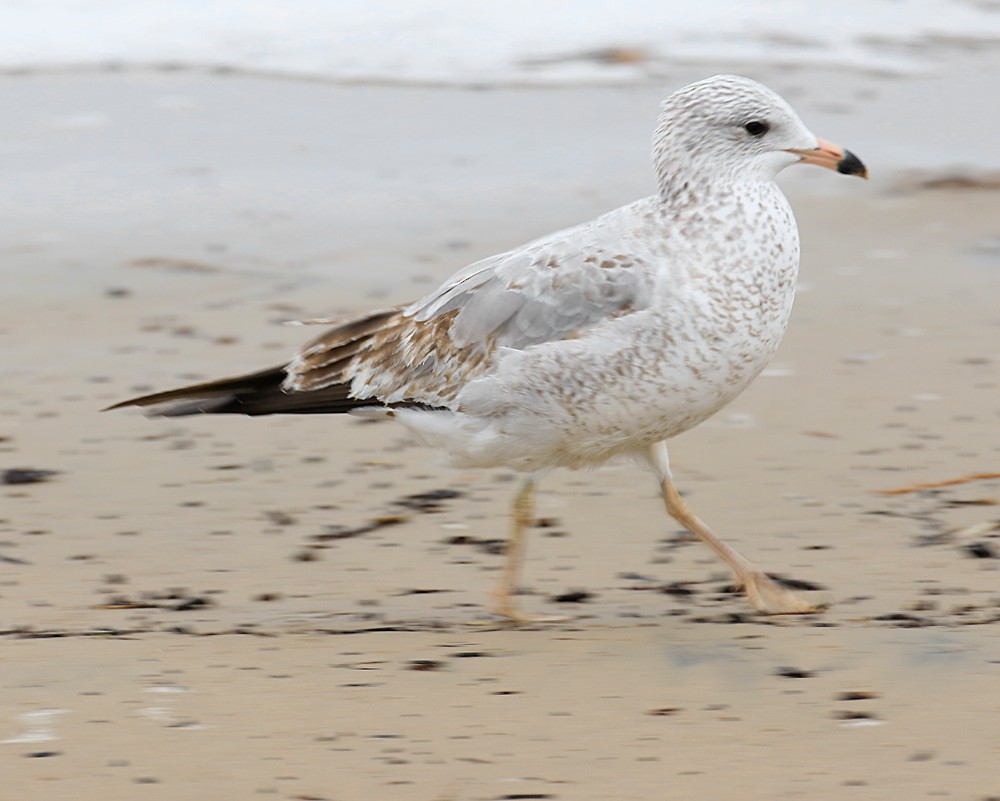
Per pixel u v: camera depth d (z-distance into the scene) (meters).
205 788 7.54
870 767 7.65
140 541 11.73
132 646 9.52
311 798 7.42
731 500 12.38
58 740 8.08
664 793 7.43
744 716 8.29
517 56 27.06
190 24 28.19
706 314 9.93
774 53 27.59
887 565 11.02
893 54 27.66
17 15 28.20
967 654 9.05
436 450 10.91
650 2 29.58
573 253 10.26
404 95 25.08
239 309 16.94
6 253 18.47
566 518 12.14
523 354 10.18
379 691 8.72
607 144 22.69
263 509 12.36
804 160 10.32
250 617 10.18
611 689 8.71
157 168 21.47
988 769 7.60
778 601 10.27
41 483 12.85
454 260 18.42
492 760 7.81
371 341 10.91
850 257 18.33
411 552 11.54
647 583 10.91
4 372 15.26
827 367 15.28
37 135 22.69
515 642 9.59
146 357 15.62
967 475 12.77
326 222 19.66
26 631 9.87
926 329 16.22
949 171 21.31
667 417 10.21
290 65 26.44
